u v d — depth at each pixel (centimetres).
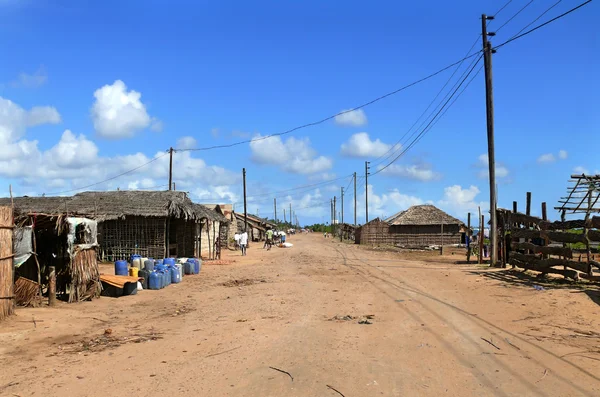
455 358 710
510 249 2011
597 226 1362
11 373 666
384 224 5716
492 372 642
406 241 5650
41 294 1301
